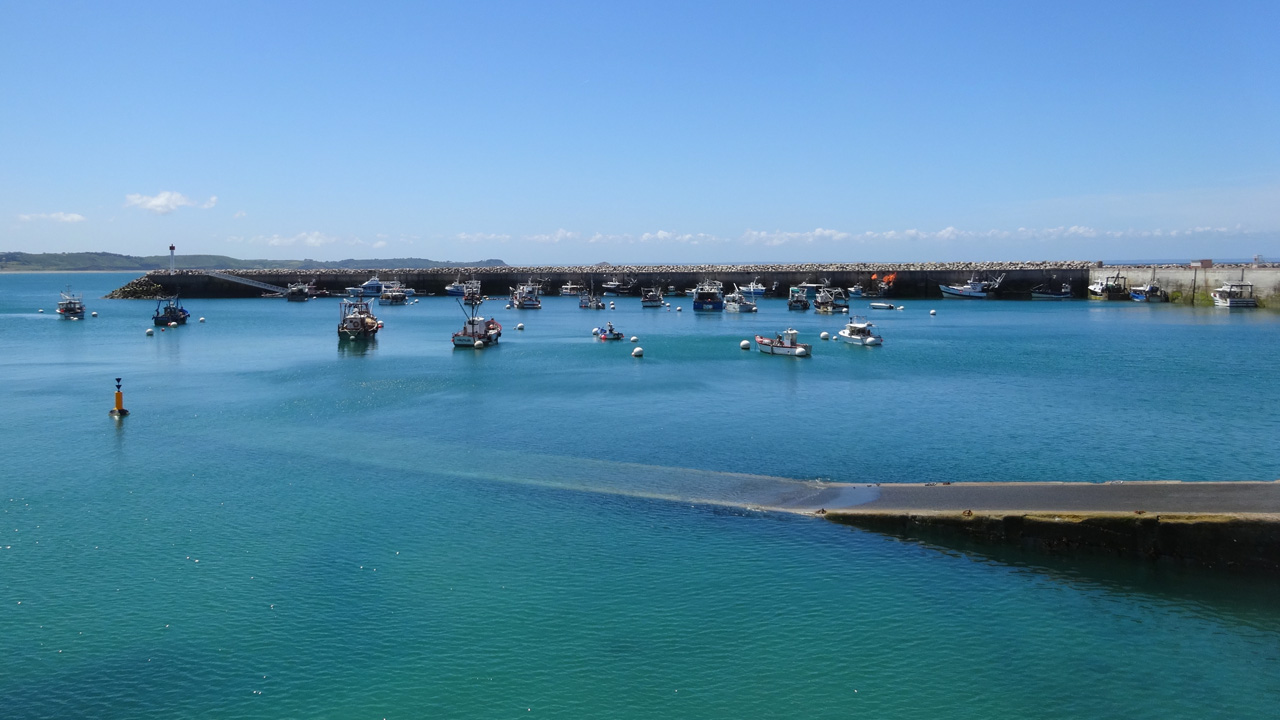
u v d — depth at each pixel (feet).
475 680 69.36
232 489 117.29
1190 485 101.09
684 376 228.43
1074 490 101.09
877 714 65.05
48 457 135.33
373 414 171.83
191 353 282.77
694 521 102.06
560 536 98.12
